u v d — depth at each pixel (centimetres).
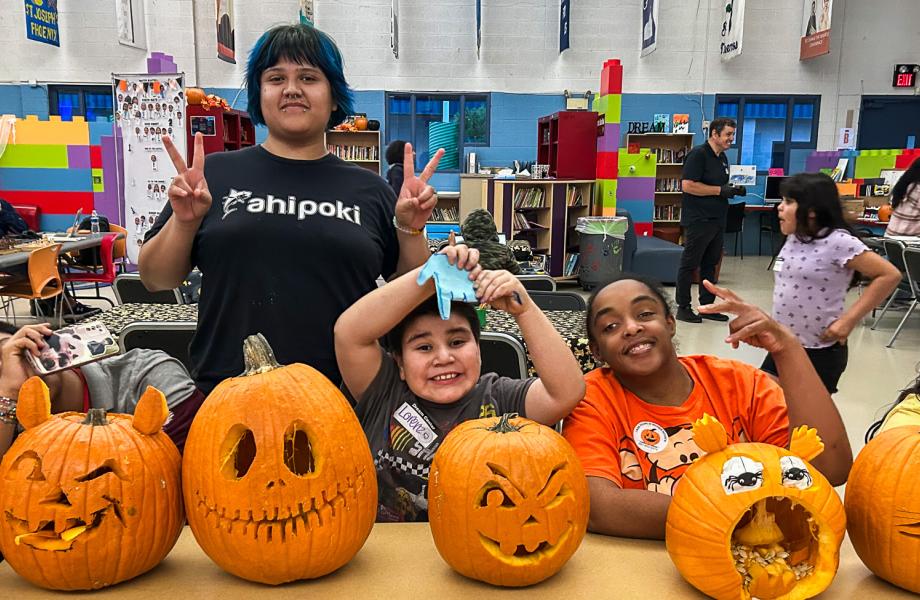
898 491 94
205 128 714
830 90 1066
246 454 100
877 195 905
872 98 1069
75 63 996
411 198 159
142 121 633
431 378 132
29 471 91
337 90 164
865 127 1080
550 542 95
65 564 89
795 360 121
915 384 126
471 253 115
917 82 1061
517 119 1066
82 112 1009
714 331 600
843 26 1050
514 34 1045
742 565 92
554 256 821
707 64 1055
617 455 134
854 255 270
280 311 155
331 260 156
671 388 143
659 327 136
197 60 1018
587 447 129
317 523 92
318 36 156
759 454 94
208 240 155
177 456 100
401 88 1052
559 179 816
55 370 107
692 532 92
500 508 93
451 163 1073
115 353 113
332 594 94
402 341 133
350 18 1030
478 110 1068
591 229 779
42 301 621
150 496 93
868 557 98
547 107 1065
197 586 95
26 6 900
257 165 162
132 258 665
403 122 1077
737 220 975
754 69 1060
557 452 99
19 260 489
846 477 123
